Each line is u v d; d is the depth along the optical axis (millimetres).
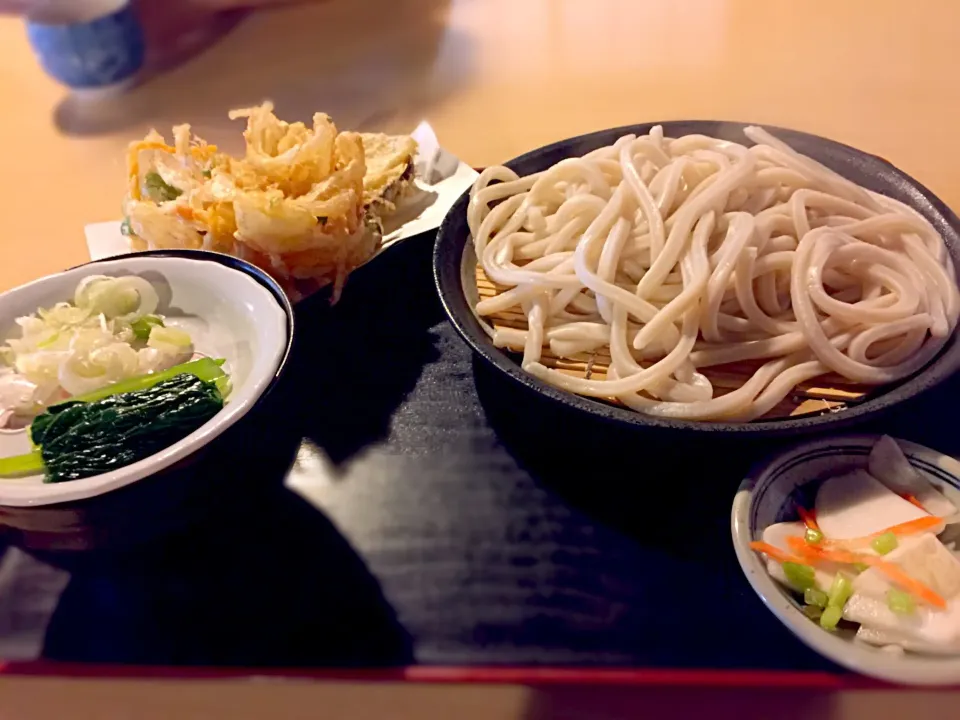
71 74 501
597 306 281
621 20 523
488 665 210
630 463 261
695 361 265
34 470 211
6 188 418
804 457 241
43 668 222
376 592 231
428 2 563
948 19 485
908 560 208
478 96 458
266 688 219
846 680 197
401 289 340
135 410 215
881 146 385
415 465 270
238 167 326
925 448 238
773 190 294
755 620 214
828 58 461
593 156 321
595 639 214
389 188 366
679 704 206
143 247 346
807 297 259
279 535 250
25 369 240
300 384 302
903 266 273
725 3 530
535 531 244
